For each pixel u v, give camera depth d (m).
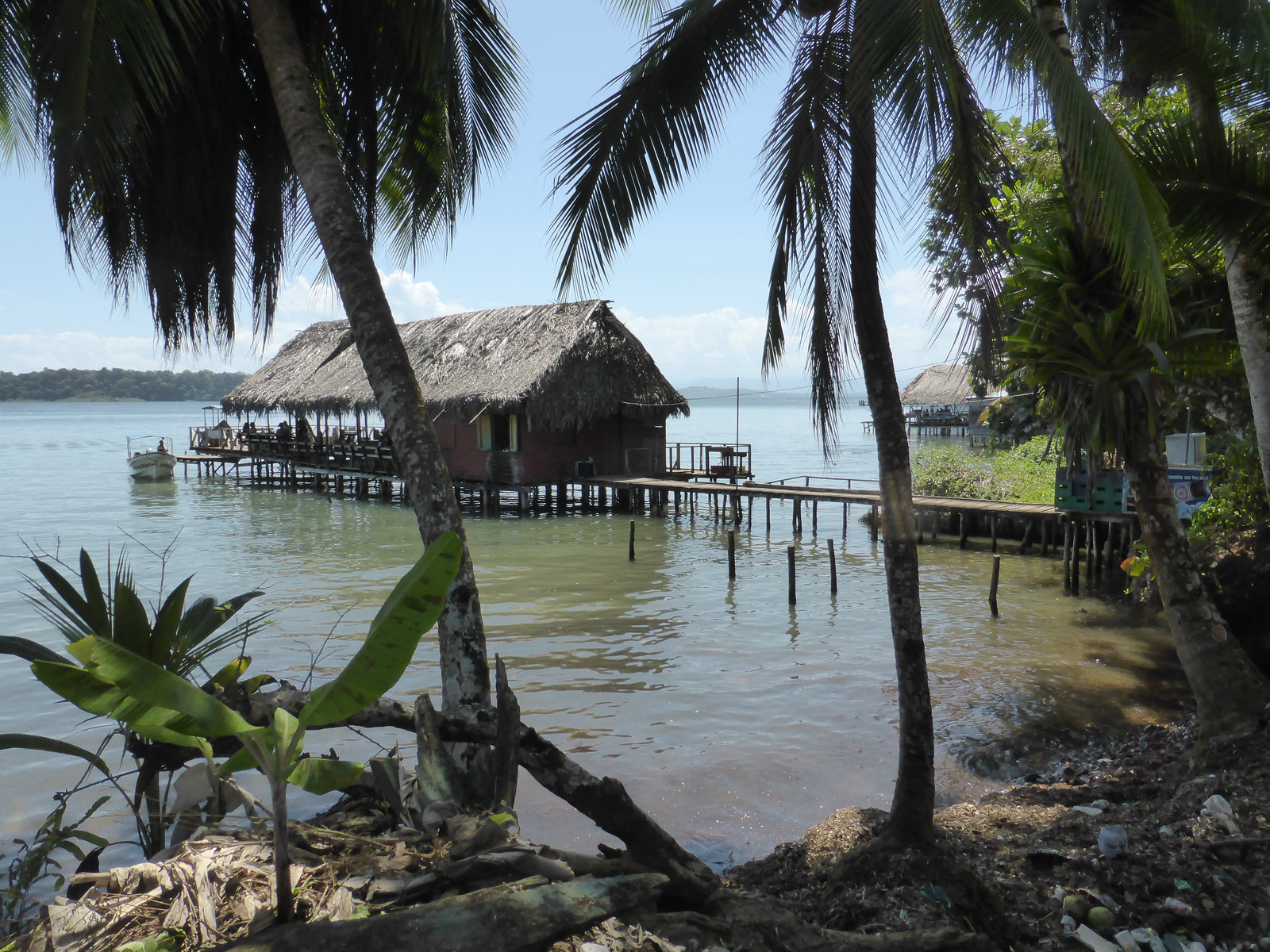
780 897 5.01
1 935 3.24
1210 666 6.73
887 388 5.13
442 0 6.14
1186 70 7.27
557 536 23.14
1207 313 8.78
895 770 7.51
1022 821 5.76
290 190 7.66
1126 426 7.14
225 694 3.80
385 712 4.24
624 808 3.66
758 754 7.86
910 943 3.54
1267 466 7.80
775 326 5.47
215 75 6.77
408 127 7.49
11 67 5.76
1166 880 4.62
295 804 6.84
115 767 7.32
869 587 16.14
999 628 12.78
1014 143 11.99
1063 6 9.33
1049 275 7.22
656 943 3.06
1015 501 21.16
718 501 28.48
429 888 3.11
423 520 5.34
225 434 42.75
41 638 11.98
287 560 19.03
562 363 25.92
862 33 4.56
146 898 2.91
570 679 10.23
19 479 40.31
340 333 37.62
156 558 19.30
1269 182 7.09
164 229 7.06
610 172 6.27
